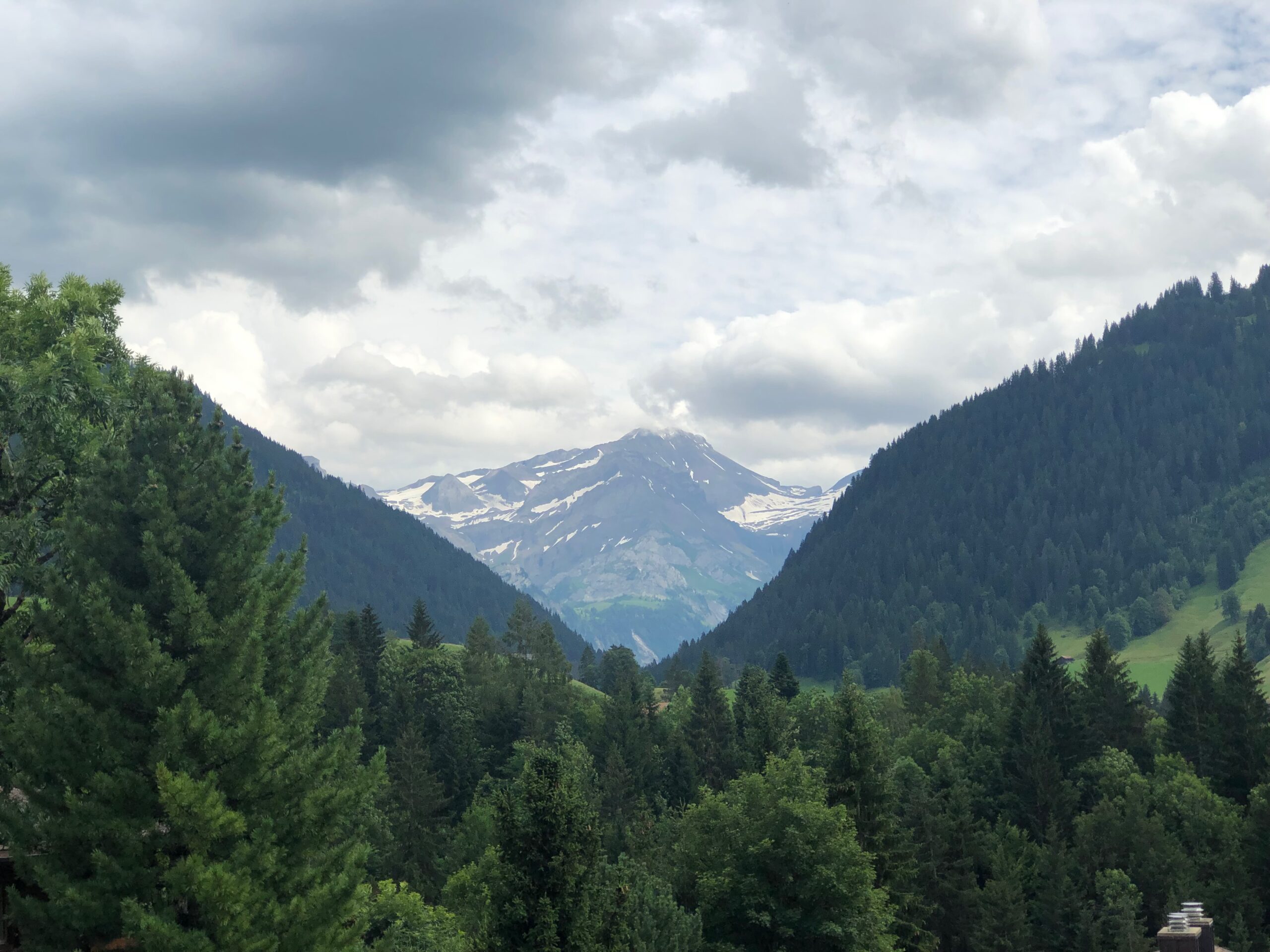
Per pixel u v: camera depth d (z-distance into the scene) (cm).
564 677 18000
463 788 12812
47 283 3894
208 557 3106
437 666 15775
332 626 3447
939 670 18825
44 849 2789
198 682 2970
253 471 3359
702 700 13750
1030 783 10381
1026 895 9056
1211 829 9162
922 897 7800
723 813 6044
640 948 4816
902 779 10588
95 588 2845
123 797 2733
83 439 3609
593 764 12988
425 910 5388
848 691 7538
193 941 2492
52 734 2745
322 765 3058
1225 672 11469
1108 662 12425
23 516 3588
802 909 5284
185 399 3325
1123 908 7988
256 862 2755
